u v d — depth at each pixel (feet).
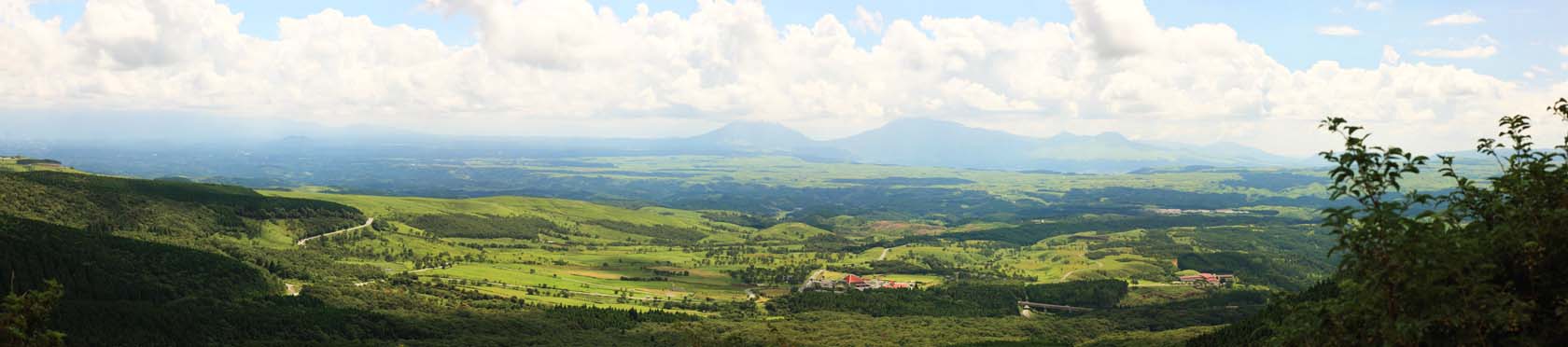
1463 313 111.34
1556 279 119.14
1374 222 116.06
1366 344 119.65
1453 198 131.95
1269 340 138.51
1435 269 111.24
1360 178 119.34
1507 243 120.78
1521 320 109.81
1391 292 115.75
